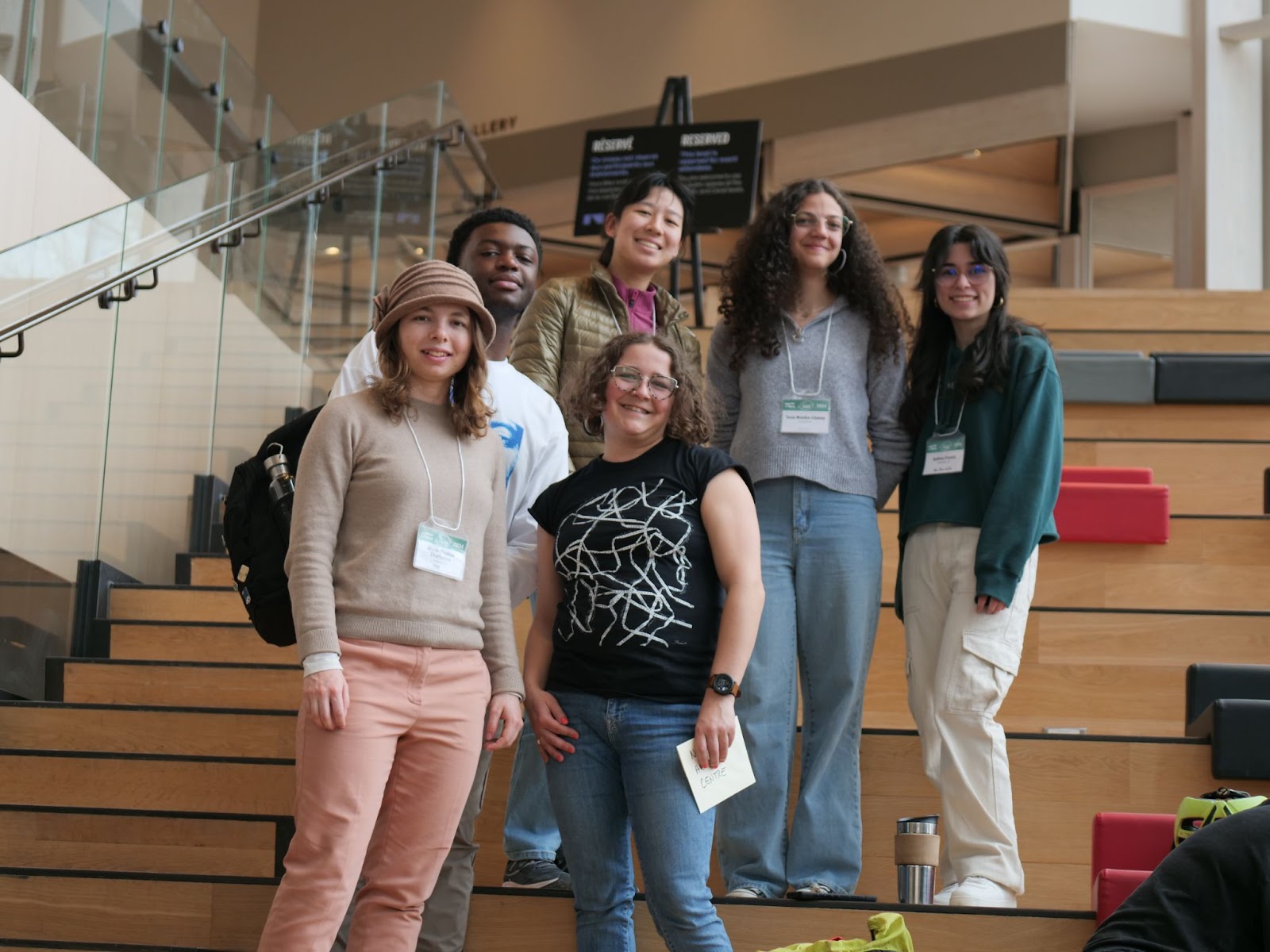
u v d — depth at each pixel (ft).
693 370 9.41
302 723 8.08
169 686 14.66
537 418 10.29
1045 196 33.53
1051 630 13.58
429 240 25.75
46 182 19.84
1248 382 18.42
